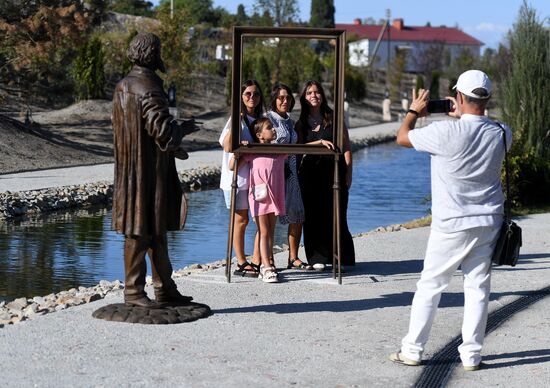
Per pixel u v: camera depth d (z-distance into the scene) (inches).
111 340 290.4
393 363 275.0
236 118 385.7
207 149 1322.6
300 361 273.7
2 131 1077.1
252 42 2074.3
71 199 770.8
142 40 308.0
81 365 262.8
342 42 390.9
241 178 402.3
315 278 408.2
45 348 279.3
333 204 414.6
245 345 289.6
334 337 303.3
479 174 261.7
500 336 310.5
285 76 1978.3
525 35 770.2
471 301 269.0
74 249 555.5
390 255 477.4
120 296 354.6
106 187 831.7
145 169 309.6
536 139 757.9
